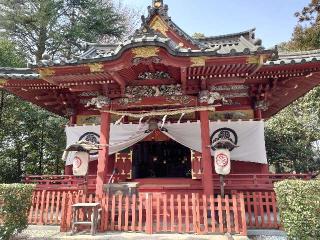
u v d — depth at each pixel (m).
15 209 6.38
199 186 9.73
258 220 7.55
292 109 19.45
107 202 7.33
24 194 6.73
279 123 18.28
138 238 6.34
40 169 18.17
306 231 5.04
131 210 7.44
